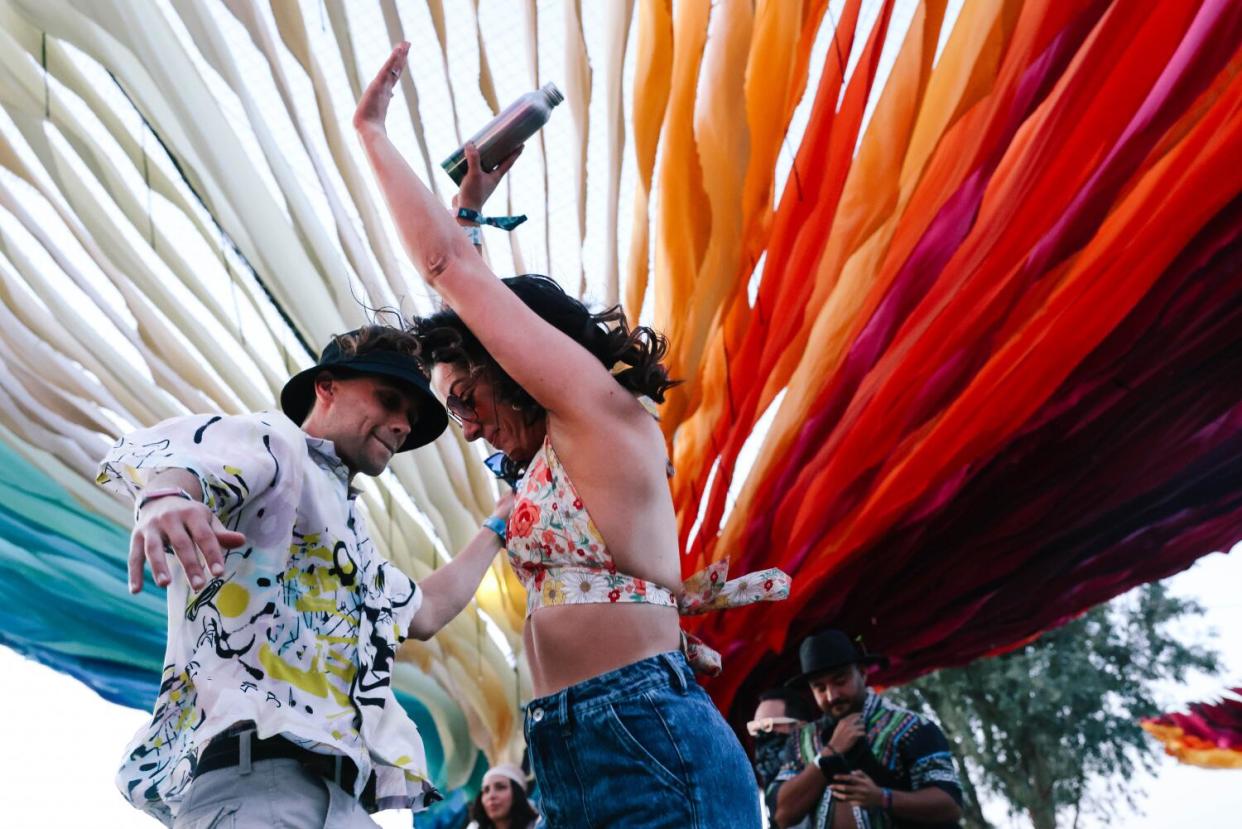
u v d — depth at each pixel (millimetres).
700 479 4660
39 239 4480
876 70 3787
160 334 4703
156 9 3930
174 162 4145
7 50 4090
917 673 5824
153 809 1914
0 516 4871
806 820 3162
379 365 2041
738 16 3826
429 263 1457
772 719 3705
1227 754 7773
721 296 4250
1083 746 12320
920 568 4922
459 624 5645
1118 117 3588
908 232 3979
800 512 4688
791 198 4047
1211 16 3352
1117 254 3824
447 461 4906
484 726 5973
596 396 1425
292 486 1873
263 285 4441
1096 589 5012
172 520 1434
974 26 3648
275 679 1825
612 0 3967
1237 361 4109
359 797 1919
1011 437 4352
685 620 5172
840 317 4215
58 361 4719
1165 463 4445
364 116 1546
